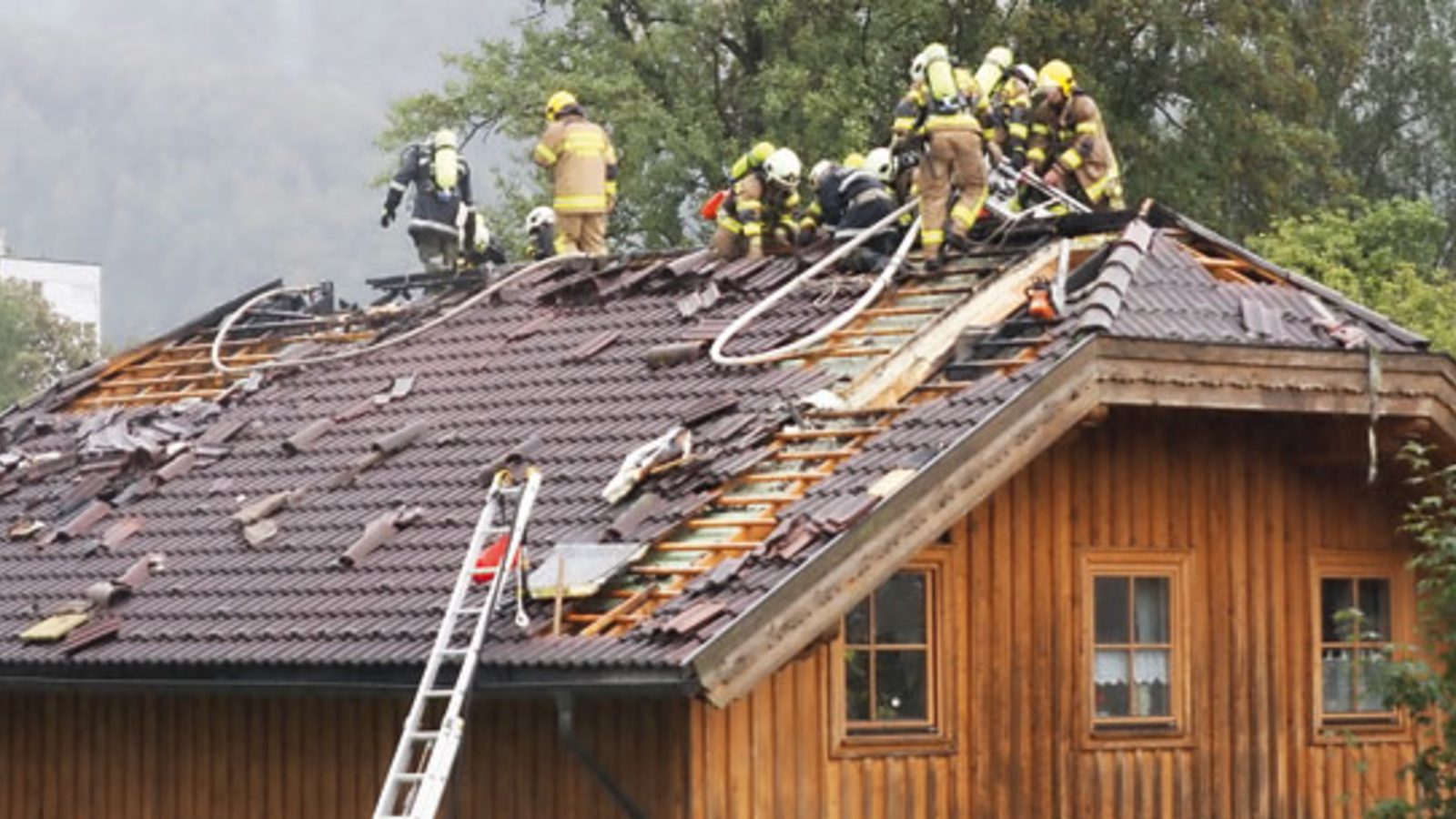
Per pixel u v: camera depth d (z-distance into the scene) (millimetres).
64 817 54000
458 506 48375
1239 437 49969
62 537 54719
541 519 45906
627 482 45562
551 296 58062
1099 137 59531
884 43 112000
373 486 51031
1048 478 47500
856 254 52906
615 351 53406
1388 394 47469
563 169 62469
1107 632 48188
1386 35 142000
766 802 43344
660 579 42906
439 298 61375
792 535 41594
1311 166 117812
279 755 49531
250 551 50219
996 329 47438
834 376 48156
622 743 43500
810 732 44000
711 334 51469
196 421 58719
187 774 51406
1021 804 46531
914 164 55000
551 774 44688
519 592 42938
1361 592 51625
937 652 45812
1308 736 50219
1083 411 44031
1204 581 49312
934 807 45406
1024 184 57594
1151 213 51375
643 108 109562
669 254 57875
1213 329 46906
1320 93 131125
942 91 51594
